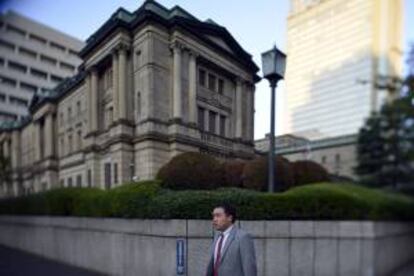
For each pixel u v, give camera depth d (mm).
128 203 8570
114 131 9445
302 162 6520
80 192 9859
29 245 10344
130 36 9547
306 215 6688
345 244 5812
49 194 10211
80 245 9617
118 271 8641
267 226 7090
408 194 4703
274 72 6500
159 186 8445
